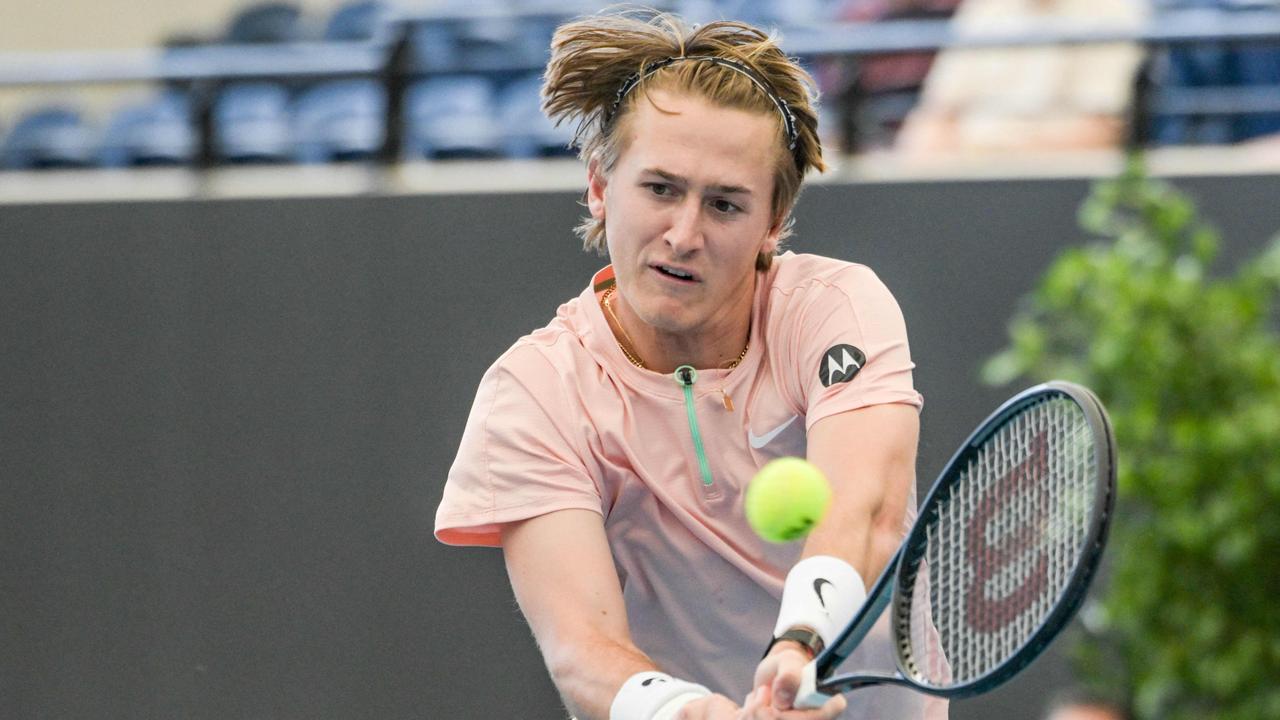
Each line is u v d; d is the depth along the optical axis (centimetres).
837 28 2141
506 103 2344
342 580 2002
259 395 2023
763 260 838
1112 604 1734
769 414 824
